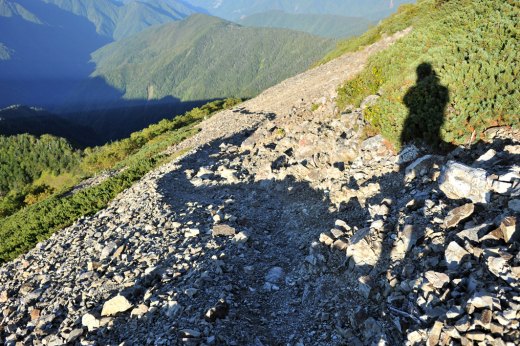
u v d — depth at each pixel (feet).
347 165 55.93
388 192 43.19
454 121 42.11
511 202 27.40
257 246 47.80
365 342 26.78
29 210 170.40
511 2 54.85
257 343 30.48
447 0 103.55
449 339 21.15
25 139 645.10
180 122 336.70
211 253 45.39
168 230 56.03
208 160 97.86
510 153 34.53
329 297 33.37
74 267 54.54
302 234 48.06
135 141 309.01
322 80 148.87
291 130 85.61
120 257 52.49
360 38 195.42
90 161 349.82
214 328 31.86
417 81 53.42
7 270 67.62
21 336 42.32
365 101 67.21
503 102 38.60
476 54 45.47
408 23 138.51
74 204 103.35
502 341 18.98
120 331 35.73
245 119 142.31
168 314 34.96
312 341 29.68
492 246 25.72
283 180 64.90
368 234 35.04
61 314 43.37
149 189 83.10
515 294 21.02
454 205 33.01
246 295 37.70
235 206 62.13
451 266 26.61
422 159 42.52
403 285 27.81
